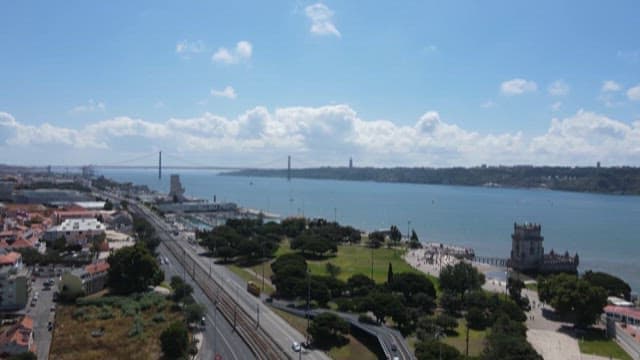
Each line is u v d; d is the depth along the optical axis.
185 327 168.75
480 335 187.00
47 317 192.75
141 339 169.75
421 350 151.88
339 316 183.75
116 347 163.38
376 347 170.38
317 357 160.62
